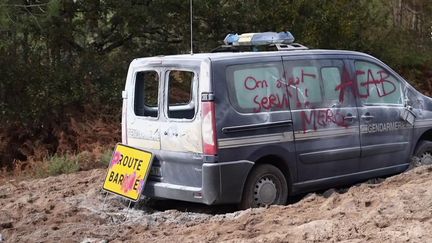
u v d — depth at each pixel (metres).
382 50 23.80
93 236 7.10
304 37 20.84
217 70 7.52
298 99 8.12
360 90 8.77
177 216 7.75
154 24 19.42
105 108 18.62
